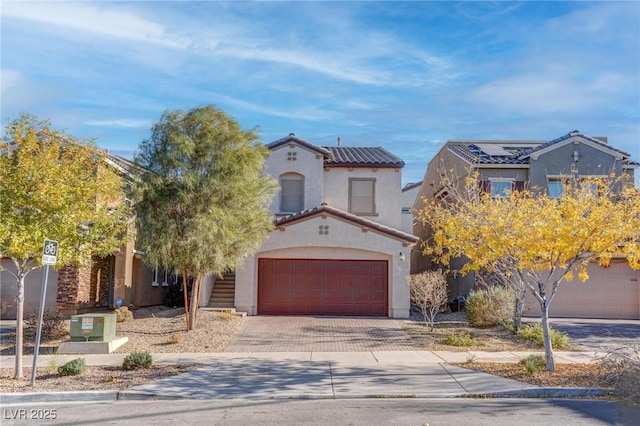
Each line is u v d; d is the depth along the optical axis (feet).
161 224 55.47
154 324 62.49
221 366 43.52
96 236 43.04
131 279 79.92
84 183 41.55
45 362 45.16
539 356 44.80
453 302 80.02
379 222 79.77
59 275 67.67
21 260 44.98
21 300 39.34
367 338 56.49
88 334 50.39
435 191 92.48
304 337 56.90
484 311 62.59
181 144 55.93
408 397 35.01
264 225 62.39
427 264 95.66
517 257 41.32
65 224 39.50
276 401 33.91
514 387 36.45
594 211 39.70
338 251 72.28
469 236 44.70
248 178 58.54
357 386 37.19
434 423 28.30
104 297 77.05
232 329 59.88
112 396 35.01
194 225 54.95
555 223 39.96
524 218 42.37
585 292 75.97
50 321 56.95
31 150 41.34
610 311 75.51
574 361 45.34
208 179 56.29
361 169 80.74
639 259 44.32
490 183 75.87
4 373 40.52
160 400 34.53
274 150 80.07
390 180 80.53
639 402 31.50
